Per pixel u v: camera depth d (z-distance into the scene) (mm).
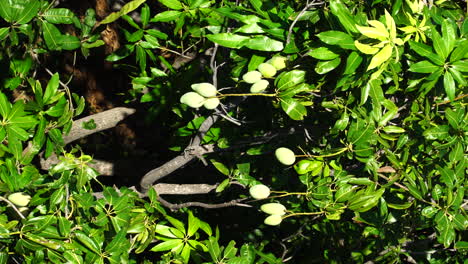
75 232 3121
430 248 4125
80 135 4160
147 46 3656
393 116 3152
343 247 4152
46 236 3059
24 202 3102
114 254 3201
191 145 3605
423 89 3066
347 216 4117
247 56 3023
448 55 2889
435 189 3234
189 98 2949
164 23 4145
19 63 3293
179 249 3600
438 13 3143
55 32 3154
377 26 2617
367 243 4117
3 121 3041
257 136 3615
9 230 3053
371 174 3244
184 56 3764
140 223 3441
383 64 2689
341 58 2807
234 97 3248
